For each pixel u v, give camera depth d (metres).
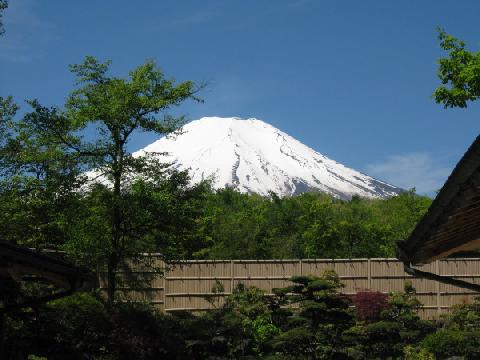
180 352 22.14
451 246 6.98
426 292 30.86
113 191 23.56
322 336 24.55
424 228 5.89
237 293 29.11
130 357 18.66
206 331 24.12
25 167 23.97
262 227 43.81
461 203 4.77
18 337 13.16
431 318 30.59
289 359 24.22
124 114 22.83
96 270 24.86
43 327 13.84
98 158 23.38
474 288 7.62
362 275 31.17
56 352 13.90
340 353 24.25
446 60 21.89
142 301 27.81
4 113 24.59
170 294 30.08
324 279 26.09
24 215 22.98
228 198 63.94
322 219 42.97
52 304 16.55
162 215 23.20
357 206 55.97
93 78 23.78
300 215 46.84
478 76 20.77
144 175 23.78
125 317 20.25
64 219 23.00
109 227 23.52
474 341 23.39
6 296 11.70
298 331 24.23
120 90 23.09
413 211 50.25
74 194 23.69
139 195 22.80
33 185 23.22
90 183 24.00
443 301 30.83
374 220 49.22
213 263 30.72
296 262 31.17
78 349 15.91
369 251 41.31
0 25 19.02
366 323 26.69
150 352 20.09
